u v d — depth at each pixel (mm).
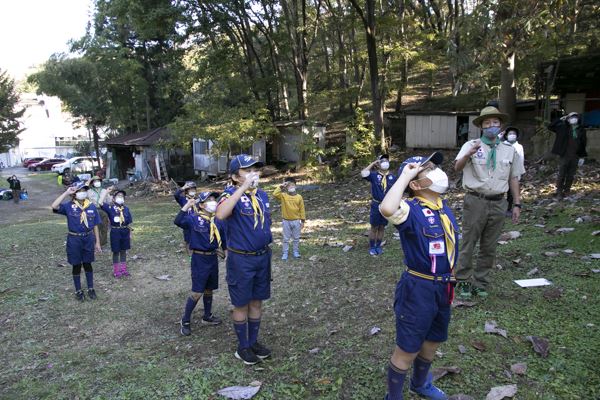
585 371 3434
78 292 6660
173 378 4074
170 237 10938
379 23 17188
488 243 4836
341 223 10516
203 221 5105
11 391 4094
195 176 27062
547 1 9594
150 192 23844
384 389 3490
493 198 4723
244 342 4195
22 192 26391
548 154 12359
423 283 2867
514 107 14844
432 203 2977
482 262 4914
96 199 7727
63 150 66312
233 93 25172
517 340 3971
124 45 33281
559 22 9781
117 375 4227
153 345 4941
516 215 4852
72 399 3875
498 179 4652
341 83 24344
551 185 10266
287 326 5016
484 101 19547
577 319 4223
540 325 4184
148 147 29172
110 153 35250
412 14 20938
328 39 27266
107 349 4902
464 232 4871
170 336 5168
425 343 3100
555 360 3615
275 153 23891
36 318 5980
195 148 26250
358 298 5527
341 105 26828
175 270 8055
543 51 13008
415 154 18922
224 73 24250
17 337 5379
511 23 9539
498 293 4969
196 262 5102
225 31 23625
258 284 4184
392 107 26047
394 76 24078
